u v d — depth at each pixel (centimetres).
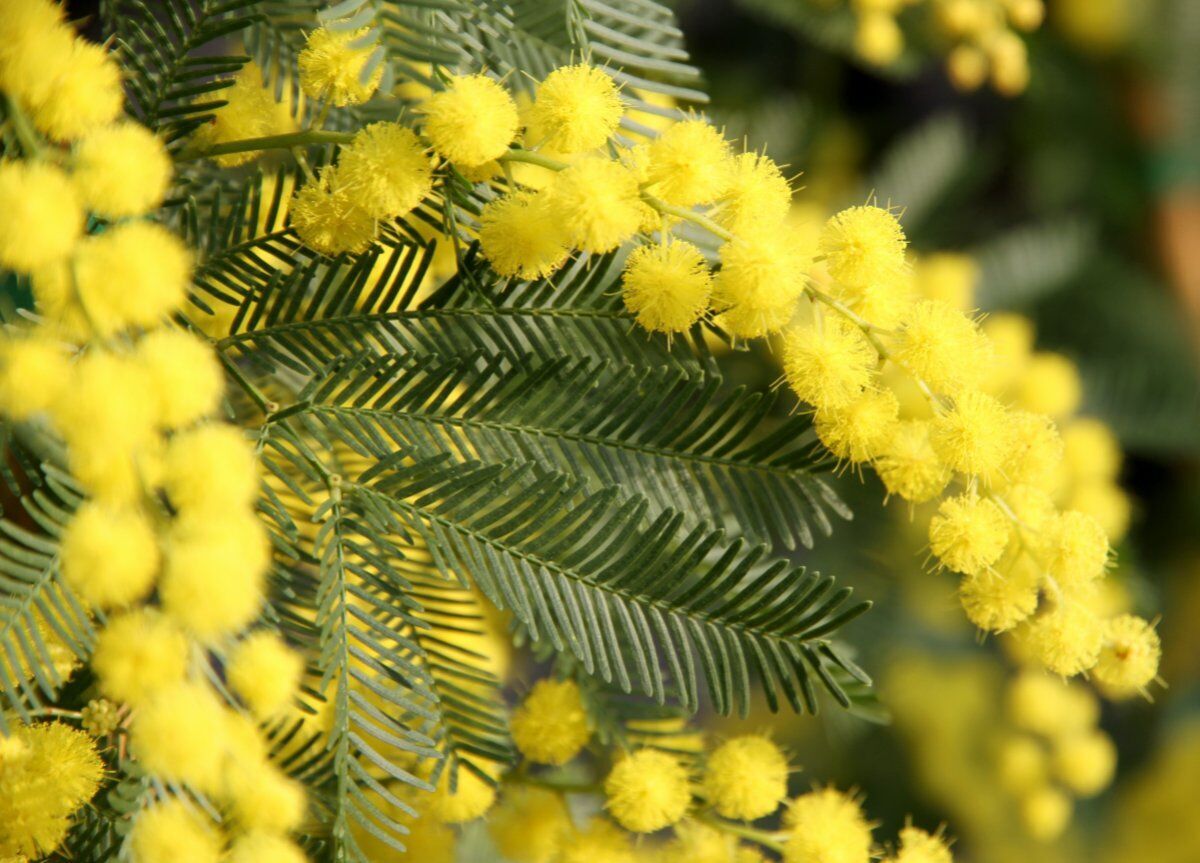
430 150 37
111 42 39
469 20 39
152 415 36
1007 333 52
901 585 47
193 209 38
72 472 36
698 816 39
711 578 37
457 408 38
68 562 35
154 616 36
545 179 39
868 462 39
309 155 39
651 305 37
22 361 36
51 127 37
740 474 38
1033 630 38
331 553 37
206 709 36
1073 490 49
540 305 38
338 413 38
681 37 40
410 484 37
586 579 37
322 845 38
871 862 40
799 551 46
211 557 35
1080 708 50
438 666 38
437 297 38
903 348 38
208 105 38
